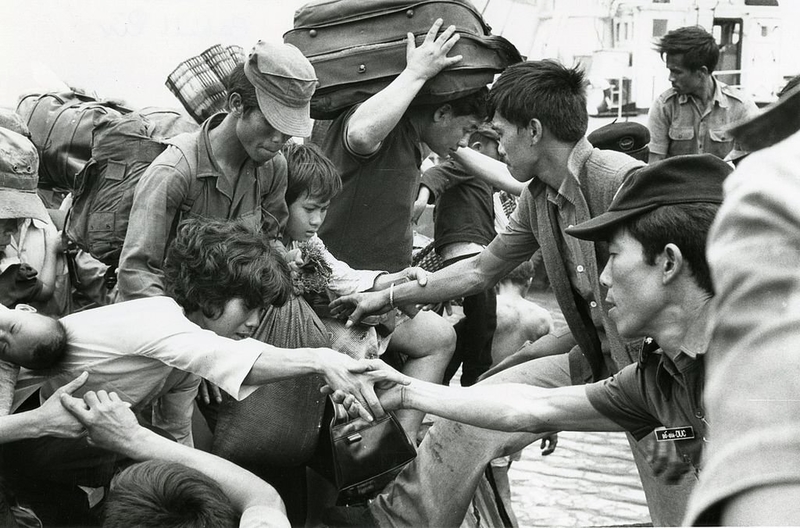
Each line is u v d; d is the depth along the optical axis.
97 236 3.08
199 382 2.92
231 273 2.55
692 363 2.16
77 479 2.72
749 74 5.86
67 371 2.57
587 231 2.19
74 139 3.63
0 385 2.51
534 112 2.85
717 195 2.12
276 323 2.99
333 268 3.31
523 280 4.60
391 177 3.46
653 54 5.96
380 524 3.08
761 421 0.69
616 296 2.20
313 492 3.32
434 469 3.03
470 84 3.37
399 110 3.23
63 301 3.45
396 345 3.62
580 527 4.30
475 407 2.63
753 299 0.70
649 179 2.15
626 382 2.45
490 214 4.48
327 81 3.39
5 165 2.96
